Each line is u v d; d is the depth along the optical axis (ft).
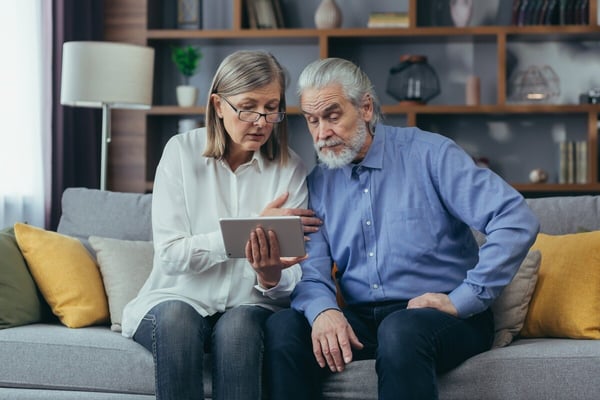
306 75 8.08
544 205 9.87
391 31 17.26
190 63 17.75
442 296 7.75
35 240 9.73
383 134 8.41
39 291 9.75
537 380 7.70
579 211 9.73
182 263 8.13
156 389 7.50
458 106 17.17
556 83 17.51
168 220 8.40
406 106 17.25
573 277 8.68
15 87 15.12
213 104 8.46
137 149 17.57
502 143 18.29
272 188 8.66
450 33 17.20
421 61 17.39
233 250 7.83
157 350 7.54
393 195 8.25
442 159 8.11
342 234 8.45
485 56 18.31
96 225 10.84
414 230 8.15
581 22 17.34
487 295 7.67
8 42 14.99
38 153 15.62
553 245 9.10
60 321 9.78
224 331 7.57
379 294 8.23
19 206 15.19
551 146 18.21
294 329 7.71
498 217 7.80
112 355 8.46
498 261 7.64
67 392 8.53
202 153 8.63
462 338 7.62
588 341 8.26
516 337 8.93
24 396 8.56
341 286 8.55
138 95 14.34
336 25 17.52
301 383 7.54
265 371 7.71
